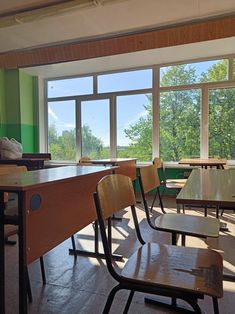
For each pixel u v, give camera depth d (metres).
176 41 3.67
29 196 1.25
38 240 1.31
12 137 5.82
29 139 6.05
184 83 5.17
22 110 5.80
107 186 1.18
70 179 1.62
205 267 1.06
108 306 0.99
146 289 0.94
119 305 1.58
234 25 3.32
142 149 5.56
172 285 0.92
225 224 3.17
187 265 1.08
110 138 5.80
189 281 0.95
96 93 5.87
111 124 5.77
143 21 3.55
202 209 3.90
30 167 4.24
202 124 5.05
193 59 5.00
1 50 4.57
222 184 1.53
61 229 1.54
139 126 5.57
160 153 5.40
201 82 5.04
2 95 5.69
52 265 2.13
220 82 4.89
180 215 1.73
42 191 1.35
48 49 4.27
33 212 1.28
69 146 6.21
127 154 5.69
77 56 4.24
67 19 3.47
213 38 3.52
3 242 1.29
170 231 1.44
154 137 5.41
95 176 2.03
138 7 3.19
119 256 2.21
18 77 5.66
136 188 4.89
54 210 1.47
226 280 1.86
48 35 3.98
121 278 0.98
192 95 5.13
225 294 1.69
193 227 1.48
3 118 5.73
